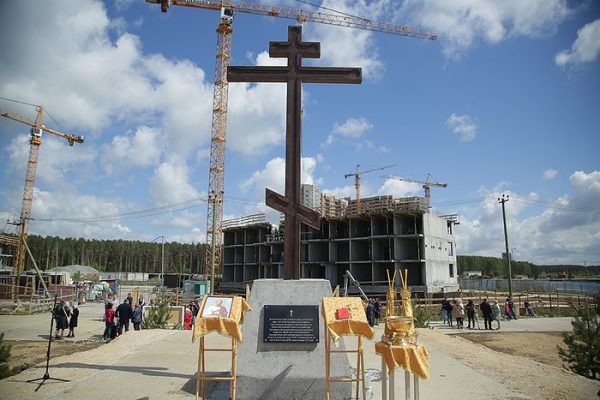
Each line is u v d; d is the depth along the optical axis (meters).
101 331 24.88
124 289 77.88
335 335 7.20
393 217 57.66
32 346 18.95
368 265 60.91
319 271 65.38
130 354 12.63
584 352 11.88
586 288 69.06
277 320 8.67
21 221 79.00
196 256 160.12
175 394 8.63
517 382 10.37
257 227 76.81
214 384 9.33
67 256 143.88
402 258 57.25
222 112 79.38
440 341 17.84
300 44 10.26
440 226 61.19
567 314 38.94
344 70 10.21
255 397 8.28
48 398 8.26
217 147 79.62
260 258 75.06
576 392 9.55
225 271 82.31
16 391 8.72
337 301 7.56
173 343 14.59
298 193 9.70
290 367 8.42
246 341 8.61
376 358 12.62
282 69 10.20
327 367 7.43
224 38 79.50
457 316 28.98
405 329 6.91
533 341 22.08
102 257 157.50
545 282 87.00
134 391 8.78
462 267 140.25
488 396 8.87
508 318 35.34
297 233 9.55
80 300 53.22
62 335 21.52
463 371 11.22
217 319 7.31
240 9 79.62
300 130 9.98
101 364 11.27
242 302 7.79
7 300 42.78
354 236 61.59
